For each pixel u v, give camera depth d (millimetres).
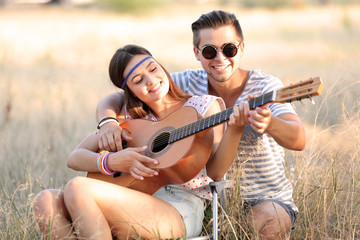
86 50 14547
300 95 2625
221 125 3441
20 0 37656
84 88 8781
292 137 3025
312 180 3873
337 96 4590
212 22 3453
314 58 11578
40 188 4336
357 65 5504
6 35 19297
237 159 3531
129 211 3072
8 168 4836
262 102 2795
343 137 4152
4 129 6250
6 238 3484
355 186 3723
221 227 3332
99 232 2951
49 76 8680
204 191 3385
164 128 3383
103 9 32094
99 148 3533
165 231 3123
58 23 23375
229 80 3584
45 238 3076
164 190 3369
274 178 3502
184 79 3859
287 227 3367
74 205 2979
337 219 3545
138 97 3518
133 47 3486
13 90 8250
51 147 5184
